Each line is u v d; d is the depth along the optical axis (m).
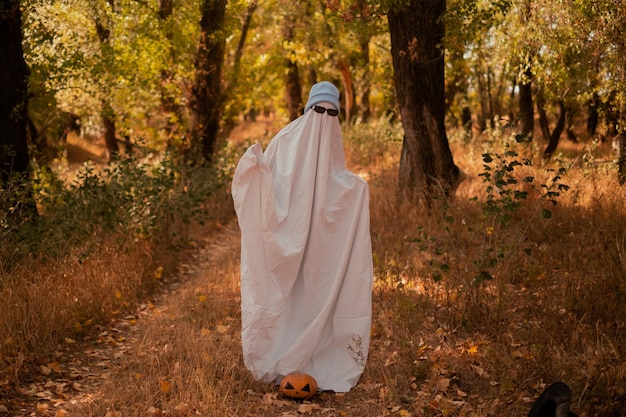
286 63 22.59
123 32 13.54
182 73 14.85
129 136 22.84
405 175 9.91
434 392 4.57
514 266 6.79
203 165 14.94
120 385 4.71
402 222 9.16
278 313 4.68
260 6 19.45
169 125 16.05
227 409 4.25
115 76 13.17
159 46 14.12
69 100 13.91
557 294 6.04
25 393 4.66
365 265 4.85
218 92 15.48
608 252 6.58
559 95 11.75
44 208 9.41
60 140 15.57
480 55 14.64
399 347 5.27
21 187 8.05
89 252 7.19
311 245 4.78
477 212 8.87
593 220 7.75
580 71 10.29
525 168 10.04
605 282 5.84
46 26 10.66
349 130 21.69
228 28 15.06
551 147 14.45
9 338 5.09
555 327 5.27
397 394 4.54
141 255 8.18
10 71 8.03
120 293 6.89
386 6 8.60
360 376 4.85
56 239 7.32
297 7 18.83
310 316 4.79
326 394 4.65
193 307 6.70
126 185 9.20
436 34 9.56
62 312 5.87
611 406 3.94
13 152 7.91
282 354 4.69
